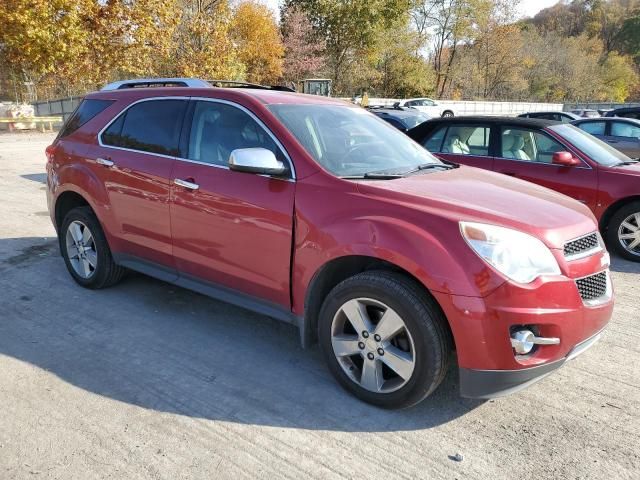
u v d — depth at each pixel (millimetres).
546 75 67938
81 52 23516
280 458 2578
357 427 2842
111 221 4277
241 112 3576
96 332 3883
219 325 4074
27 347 3619
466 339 2607
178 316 4207
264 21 40125
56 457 2533
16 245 5996
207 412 2936
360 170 3387
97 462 2508
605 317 2971
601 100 77312
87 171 4406
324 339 3137
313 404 3041
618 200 6066
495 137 6797
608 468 2564
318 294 3199
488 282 2566
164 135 3953
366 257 2947
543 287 2627
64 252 4809
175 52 27797
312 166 3197
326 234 2977
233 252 3484
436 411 3016
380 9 43219
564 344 2717
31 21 21047
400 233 2738
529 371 2666
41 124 24406
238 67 31234
